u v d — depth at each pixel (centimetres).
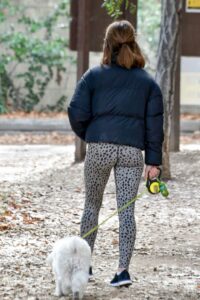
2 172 2133
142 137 1041
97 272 1151
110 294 1036
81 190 1875
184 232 1466
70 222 1521
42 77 3788
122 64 1038
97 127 1034
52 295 1024
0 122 3294
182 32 2533
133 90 1034
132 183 1040
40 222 1510
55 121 3312
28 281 1095
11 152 2622
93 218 1064
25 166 2255
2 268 1162
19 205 1670
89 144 1046
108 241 1362
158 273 1161
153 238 1406
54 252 992
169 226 1514
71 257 966
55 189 1880
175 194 1830
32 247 1302
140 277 1134
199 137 3222
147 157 1041
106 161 1034
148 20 3834
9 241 1341
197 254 1293
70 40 2409
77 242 970
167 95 2027
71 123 1051
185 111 3800
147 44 3816
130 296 1030
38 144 2959
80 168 2203
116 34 1041
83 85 1042
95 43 2380
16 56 3734
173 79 2036
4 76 3753
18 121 3300
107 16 2372
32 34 3828
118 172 1044
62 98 3797
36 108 3800
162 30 2050
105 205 1698
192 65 3641
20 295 1028
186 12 2528
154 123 1036
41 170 2175
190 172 2095
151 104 1038
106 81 1035
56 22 3809
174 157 2330
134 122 1034
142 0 3928
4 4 3788
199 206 1711
